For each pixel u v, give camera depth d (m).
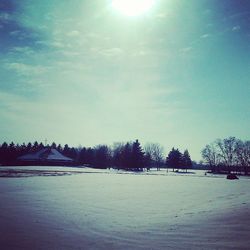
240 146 117.81
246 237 10.16
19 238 9.43
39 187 27.59
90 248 8.56
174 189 32.72
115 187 32.34
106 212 15.21
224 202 21.20
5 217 12.75
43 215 13.52
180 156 133.50
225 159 120.25
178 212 15.95
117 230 10.97
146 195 25.28
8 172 51.72
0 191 23.12
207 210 16.86
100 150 122.88
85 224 11.88
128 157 117.12
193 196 25.44
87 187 30.64
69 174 55.84
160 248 8.70
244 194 28.33
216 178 69.44
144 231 10.93
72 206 16.80
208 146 124.50
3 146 122.94
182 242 9.41
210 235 10.44
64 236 9.86
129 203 19.42
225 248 8.77
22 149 135.75
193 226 12.04
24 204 16.78
